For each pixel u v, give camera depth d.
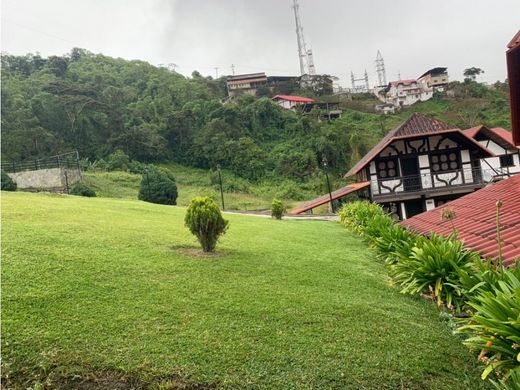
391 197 23.12
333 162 52.16
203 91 67.12
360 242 13.09
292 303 5.64
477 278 5.52
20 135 42.59
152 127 55.41
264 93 86.81
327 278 7.27
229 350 4.23
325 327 4.99
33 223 8.84
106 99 56.19
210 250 8.21
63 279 5.48
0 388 3.46
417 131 23.03
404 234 9.81
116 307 4.88
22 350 3.81
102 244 7.65
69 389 3.55
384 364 4.29
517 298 3.79
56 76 57.78
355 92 98.69
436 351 4.70
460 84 81.12
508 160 27.67
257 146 53.56
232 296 5.67
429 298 6.88
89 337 4.15
